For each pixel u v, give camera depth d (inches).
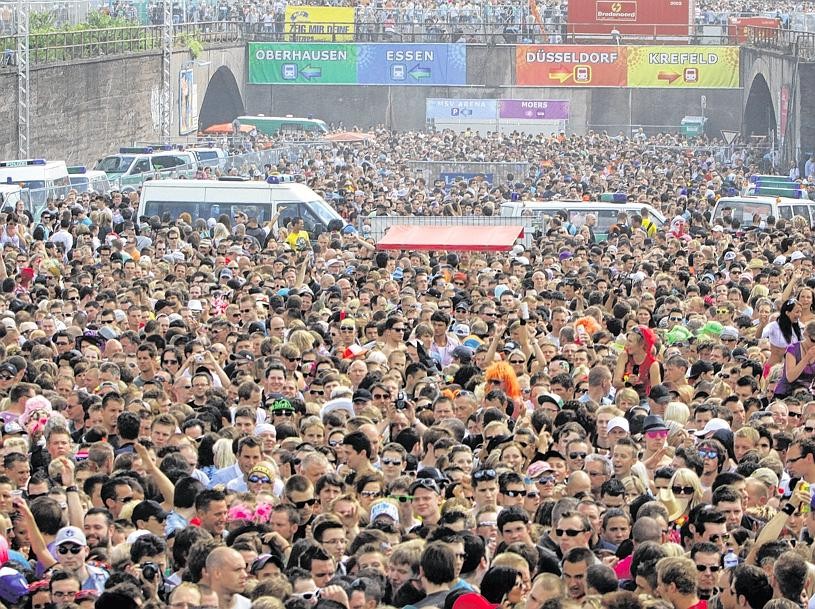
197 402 1737.2
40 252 2859.3
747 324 2241.6
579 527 1183.6
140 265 2790.4
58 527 1226.0
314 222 3828.7
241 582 1074.7
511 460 1417.3
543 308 2309.3
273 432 1507.1
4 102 5152.6
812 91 6683.1
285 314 2247.8
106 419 1567.4
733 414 1637.6
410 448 1552.7
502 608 1067.3
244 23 7869.1
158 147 5590.6
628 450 1414.9
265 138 6909.5
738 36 7741.1
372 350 1979.6
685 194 5017.2
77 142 5802.2
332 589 1040.2
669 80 7741.1
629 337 1839.3
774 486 1332.4
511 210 4040.4
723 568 1140.5
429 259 3034.0
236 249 3021.7
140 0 7278.5
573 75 7775.6
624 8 7810.0
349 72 7844.5
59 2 6195.9
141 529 1250.0
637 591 1101.1
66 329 2095.2
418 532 1240.8
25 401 1612.9
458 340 2098.9
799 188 4719.5
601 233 4047.7
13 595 1141.1
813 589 1092.5
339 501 1255.5
